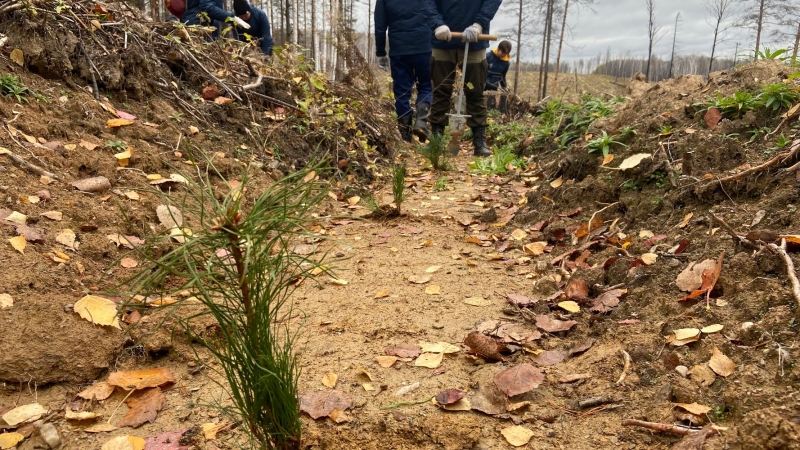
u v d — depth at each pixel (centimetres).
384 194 501
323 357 212
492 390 183
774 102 336
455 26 673
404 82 734
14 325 196
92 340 203
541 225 368
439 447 161
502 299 265
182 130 415
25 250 233
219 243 123
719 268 218
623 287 254
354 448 161
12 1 366
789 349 168
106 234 274
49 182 290
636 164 353
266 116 507
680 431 155
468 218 420
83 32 402
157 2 820
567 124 610
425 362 206
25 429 169
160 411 180
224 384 194
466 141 921
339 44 845
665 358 188
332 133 537
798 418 140
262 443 147
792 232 228
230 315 135
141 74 425
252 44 598
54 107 349
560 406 178
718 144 322
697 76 459
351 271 302
